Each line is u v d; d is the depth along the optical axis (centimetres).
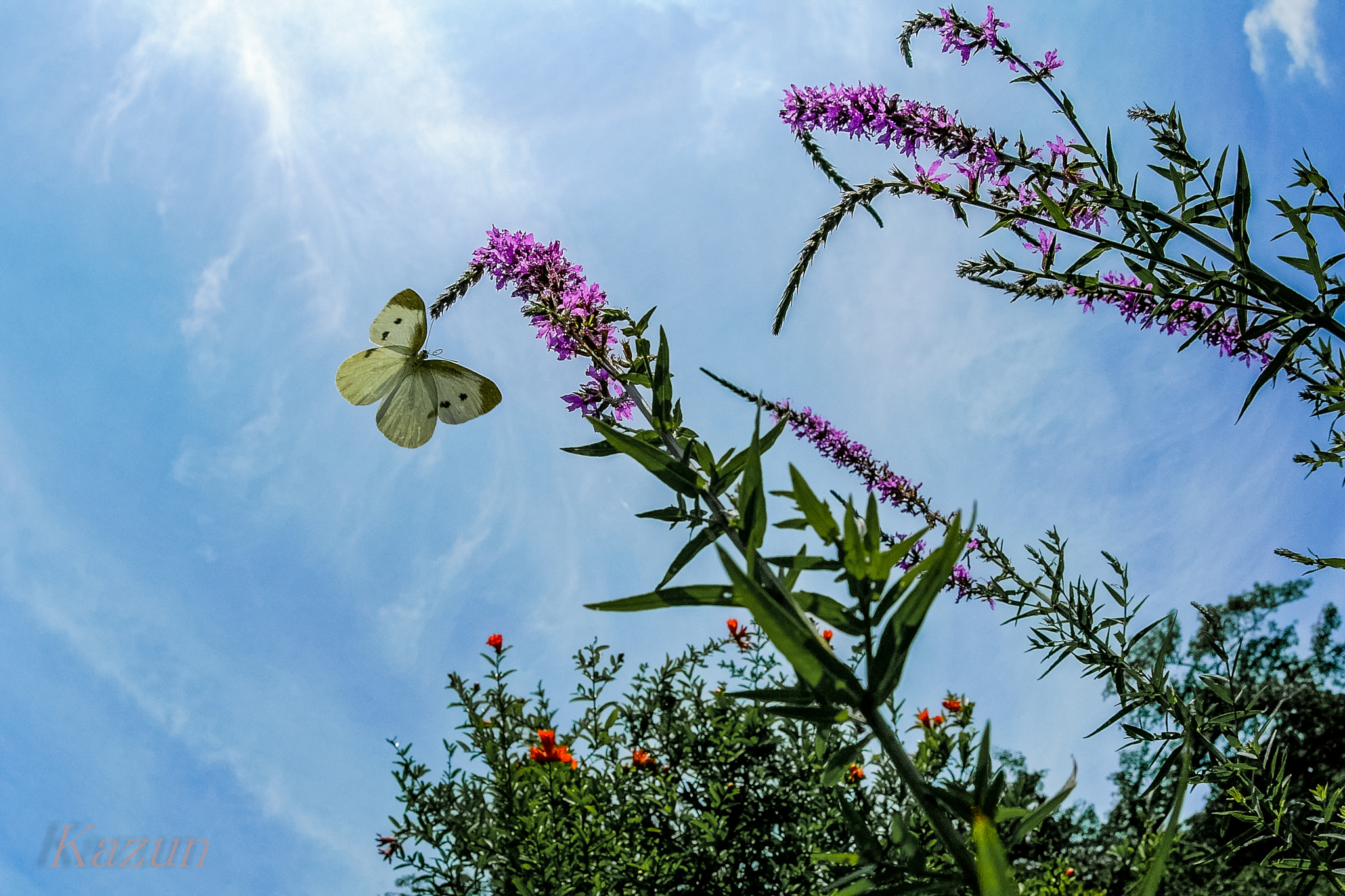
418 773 425
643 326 189
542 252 241
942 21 282
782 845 433
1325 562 231
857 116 285
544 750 411
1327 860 223
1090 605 281
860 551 104
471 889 412
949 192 273
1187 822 346
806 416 399
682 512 142
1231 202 225
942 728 449
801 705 110
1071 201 259
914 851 104
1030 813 93
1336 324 209
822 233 289
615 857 394
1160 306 258
